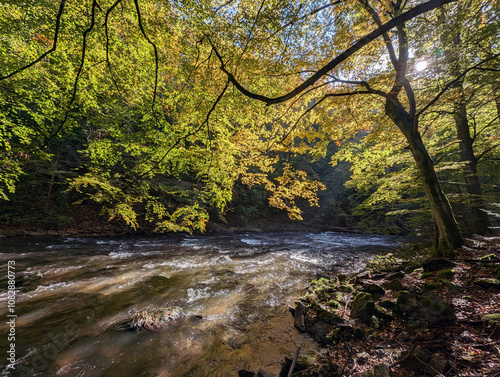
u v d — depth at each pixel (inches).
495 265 178.2
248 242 555.8
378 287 182.2
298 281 270.1
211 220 713.6
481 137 396.5
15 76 178.2
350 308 166.2
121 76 172.2
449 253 221.0
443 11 200.7
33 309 186.7
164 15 128.5
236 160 235.1
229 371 122.6
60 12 49.3
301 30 150.7
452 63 194.9
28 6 138.6
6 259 317.4
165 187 540.7
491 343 99.0
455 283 163.3
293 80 200.1
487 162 401.1
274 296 223.6
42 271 278.5
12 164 213.6
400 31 232.1
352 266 340.8
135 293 225.3
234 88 171.8
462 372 87.0
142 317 169.6
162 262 341.7
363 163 384.2
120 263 327.0
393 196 334.0
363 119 281.6
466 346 102.1
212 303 206.8
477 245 232.5
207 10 117.0
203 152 192.1
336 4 159.3
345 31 183.9
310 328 156.0
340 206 968.3
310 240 609.6
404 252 335.0
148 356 134.6
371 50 206.2
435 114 294.7
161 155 183.3
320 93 238.4
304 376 106.5
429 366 94.0
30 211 510.6
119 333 156.8
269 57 148.5
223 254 412.2
